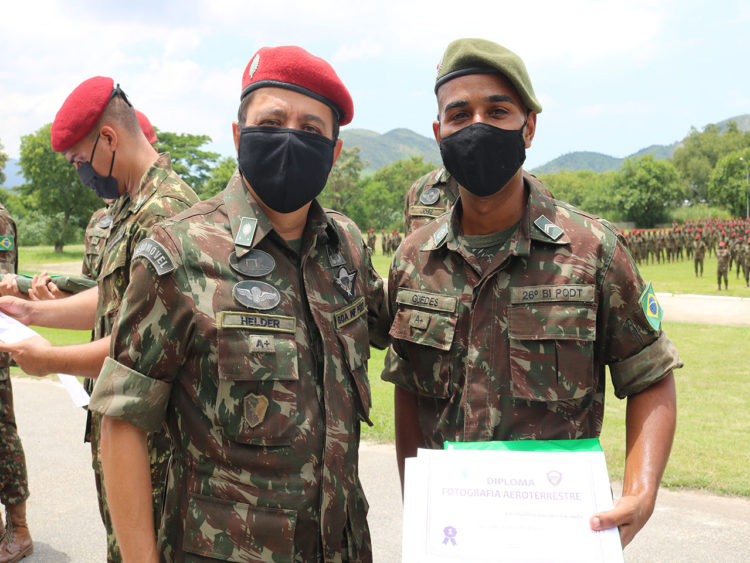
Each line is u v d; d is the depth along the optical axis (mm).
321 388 1678
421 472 1518
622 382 1797
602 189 91375
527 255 1766
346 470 1680
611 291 1740
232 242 1661
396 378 1992
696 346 9891
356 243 1963
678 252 34469
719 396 6855
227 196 1751
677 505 4109
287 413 1572
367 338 1864
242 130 1702
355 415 1754
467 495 1476
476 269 1826
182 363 1584
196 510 1552
